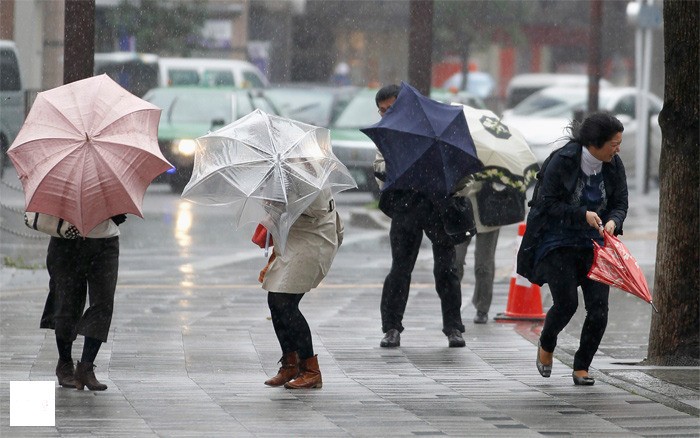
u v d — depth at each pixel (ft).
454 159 80.23
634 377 74.38
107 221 67.56
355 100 224.74
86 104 64.95
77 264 67.97
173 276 122.62
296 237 69.00
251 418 61.98
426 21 181.37
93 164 63.21
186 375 74.79
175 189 212.64
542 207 69.46
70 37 107.34
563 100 279.08
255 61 346.74
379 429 59.57
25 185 64.03
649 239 157.99
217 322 94.79
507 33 386.32
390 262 136.26
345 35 369.71
